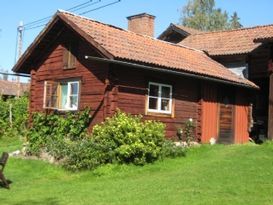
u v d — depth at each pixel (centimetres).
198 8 6444
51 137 1891
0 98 3441
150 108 1959
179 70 1948
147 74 1944
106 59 1709
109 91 1820
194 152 1912
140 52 1911
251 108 2483
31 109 2223
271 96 2184
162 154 1764
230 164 1591
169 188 1291
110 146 1655
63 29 2058
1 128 3008
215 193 1222
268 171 1460
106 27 2041
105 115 1814
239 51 2578
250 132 2536
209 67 2250
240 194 1214
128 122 1698
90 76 1919
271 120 2164
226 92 2317
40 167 1683
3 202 1198
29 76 2338
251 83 2388
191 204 1110
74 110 1966
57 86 2073
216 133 2231
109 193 1268
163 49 2156
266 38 2155
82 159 1606
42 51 2191
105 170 1558
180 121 2067
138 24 2672
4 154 1427
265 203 1119
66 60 2058
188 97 2112
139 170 1588
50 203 1181
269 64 2225
